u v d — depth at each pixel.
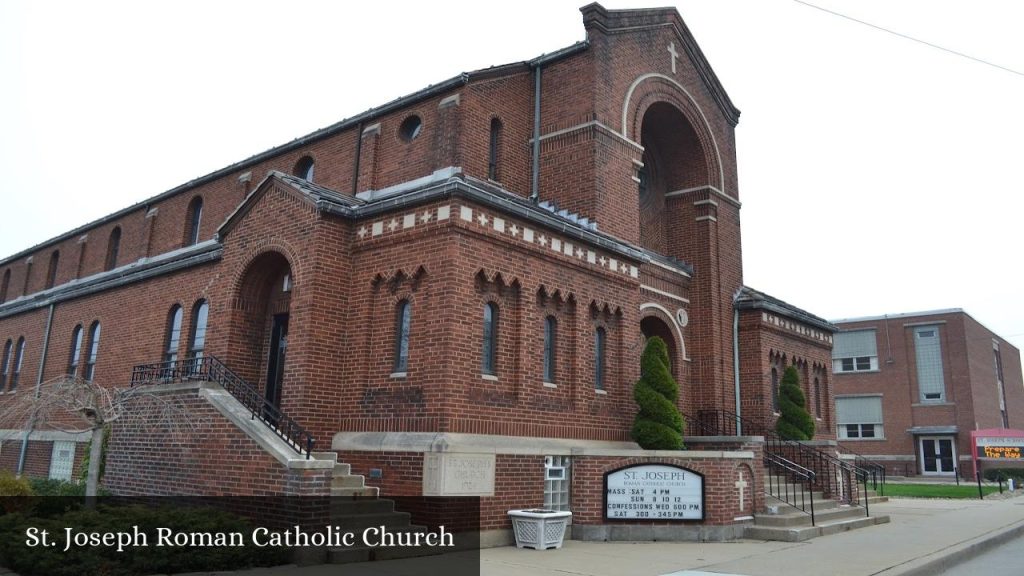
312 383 14.17
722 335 22.05
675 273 21.78
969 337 47.78
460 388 13.25
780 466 20.03
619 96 19.78
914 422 47.50
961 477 45.16
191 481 13.39
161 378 17.61
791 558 12.22
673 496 14.36
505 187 18.62
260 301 16.89
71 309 23.62
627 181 19.52
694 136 22.81
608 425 16.39
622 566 11.18
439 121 17.88
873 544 14.16
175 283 19.23
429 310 13.61
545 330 15.50
